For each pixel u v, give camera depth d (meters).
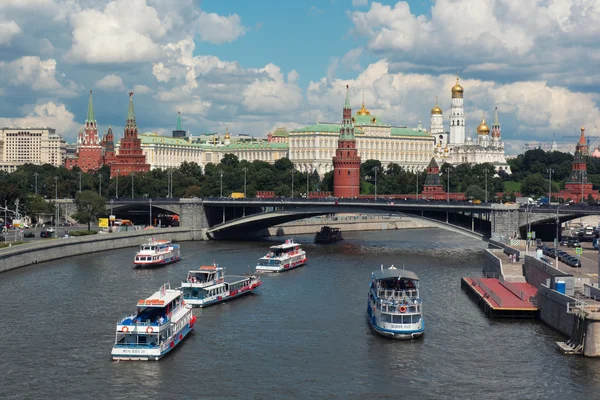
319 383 95.12
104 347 108.88
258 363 102.56
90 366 100.81
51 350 107.19
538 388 92.62
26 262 180.25
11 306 133.25
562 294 113.50
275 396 90.88
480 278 155.50
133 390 92.50
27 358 103.62
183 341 113.06
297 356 105.56
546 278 128.75
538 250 148.75
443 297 143.12
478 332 115.94
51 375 97.25
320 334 116.50
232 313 130.75
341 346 110.06
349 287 154.50
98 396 90.62
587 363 100.31
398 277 118.88
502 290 140.25
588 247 185.88
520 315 123.50
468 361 102.38
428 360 103.19
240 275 163.12
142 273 170.88
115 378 96.44
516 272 150.00
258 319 126.31
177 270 176.12
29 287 151.12
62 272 170.75
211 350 108.38
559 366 99.44
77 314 127.56
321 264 189.88
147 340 104.19
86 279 161.50
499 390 92.25
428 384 94.56
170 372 98.81
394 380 96.00
